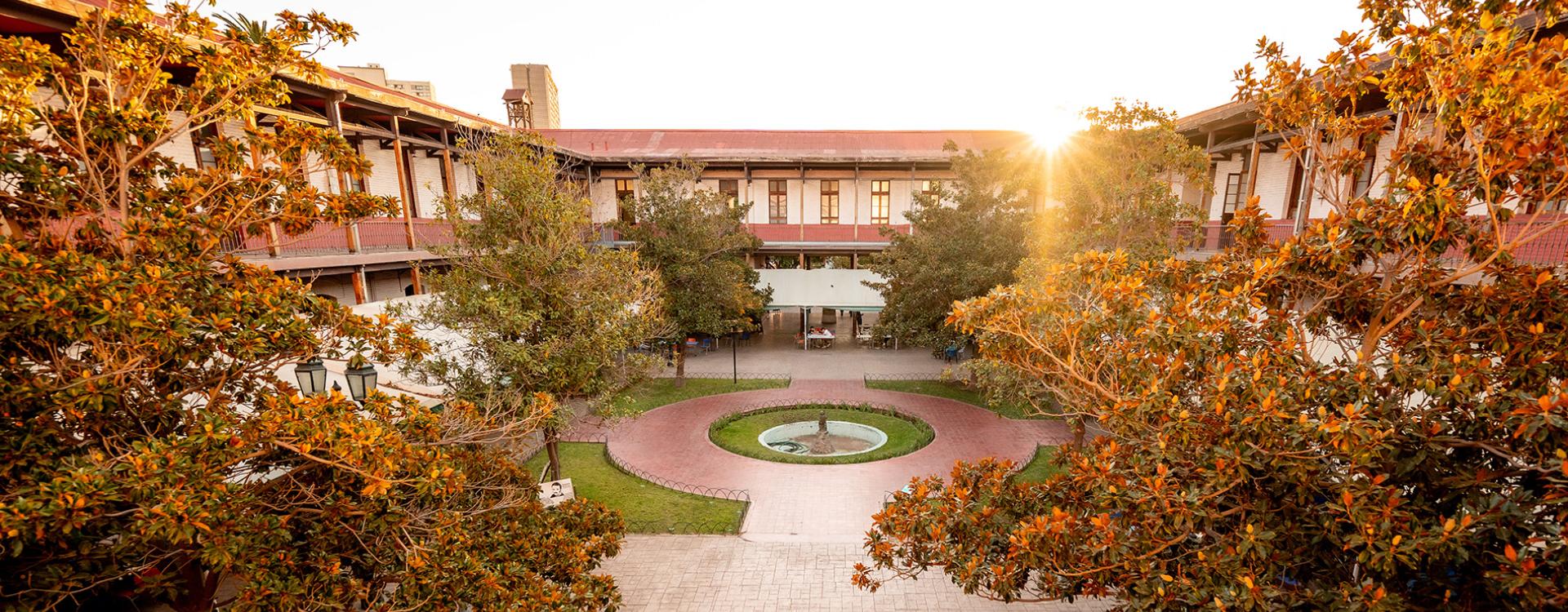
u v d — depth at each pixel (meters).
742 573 9.44
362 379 7.32
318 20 5.42
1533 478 3.55
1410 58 4.20
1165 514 4.09
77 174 4.82
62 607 5.76
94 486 3.31
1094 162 11.75
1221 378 3.90
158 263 4.55
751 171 25.58
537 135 10.55
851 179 25.61
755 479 13.07
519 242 9.95
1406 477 3.77
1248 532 3.93
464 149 13.69
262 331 4.74
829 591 8.96
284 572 4.48
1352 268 4.71
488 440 7.42
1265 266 4.28
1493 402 3.52
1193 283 5.08
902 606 8.58
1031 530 4.68
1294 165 14.16
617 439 15.43
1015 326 5.58
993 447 14.67
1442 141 4.46
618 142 28.47
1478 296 4.14
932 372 21.91
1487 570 3.34
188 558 4.98
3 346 4.03
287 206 5.45
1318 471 3.81
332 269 11.34
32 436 3.95
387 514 4.94
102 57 4.64
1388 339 4.70
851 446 15.77
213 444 3.86
